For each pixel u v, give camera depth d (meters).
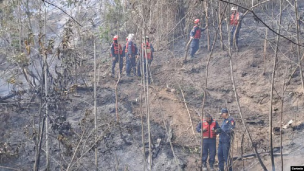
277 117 12.25
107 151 10.45
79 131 10.55
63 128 8.70
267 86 13.55
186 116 12.34
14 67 10.77
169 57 15.61
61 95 8.98
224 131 9.98
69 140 8.93
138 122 11.70
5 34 9.98
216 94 13.62
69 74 9.28
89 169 9.93
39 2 9.48
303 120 11.77
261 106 12.91
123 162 10.45
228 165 8.58
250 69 14.48
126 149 10.79
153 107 12.66
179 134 11.55
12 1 9.63
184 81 14.20
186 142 11.27
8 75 10.55
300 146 10.68
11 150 9.91
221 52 15.41
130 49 14.02
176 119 12.16
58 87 9.09
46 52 7.91
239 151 10.75
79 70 12.83
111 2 12.91
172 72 14.70
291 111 12.30
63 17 12.41
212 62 15.01
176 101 13.02
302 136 11.12
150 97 13.19
